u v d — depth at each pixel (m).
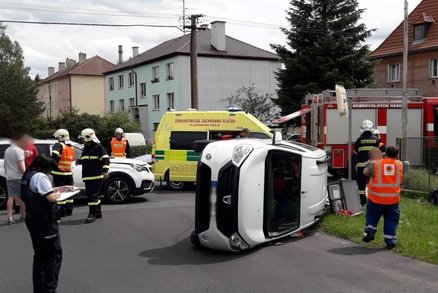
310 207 7.82
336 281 5.62
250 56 42.88
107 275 6.06
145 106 46.16
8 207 9.39
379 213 7.04
